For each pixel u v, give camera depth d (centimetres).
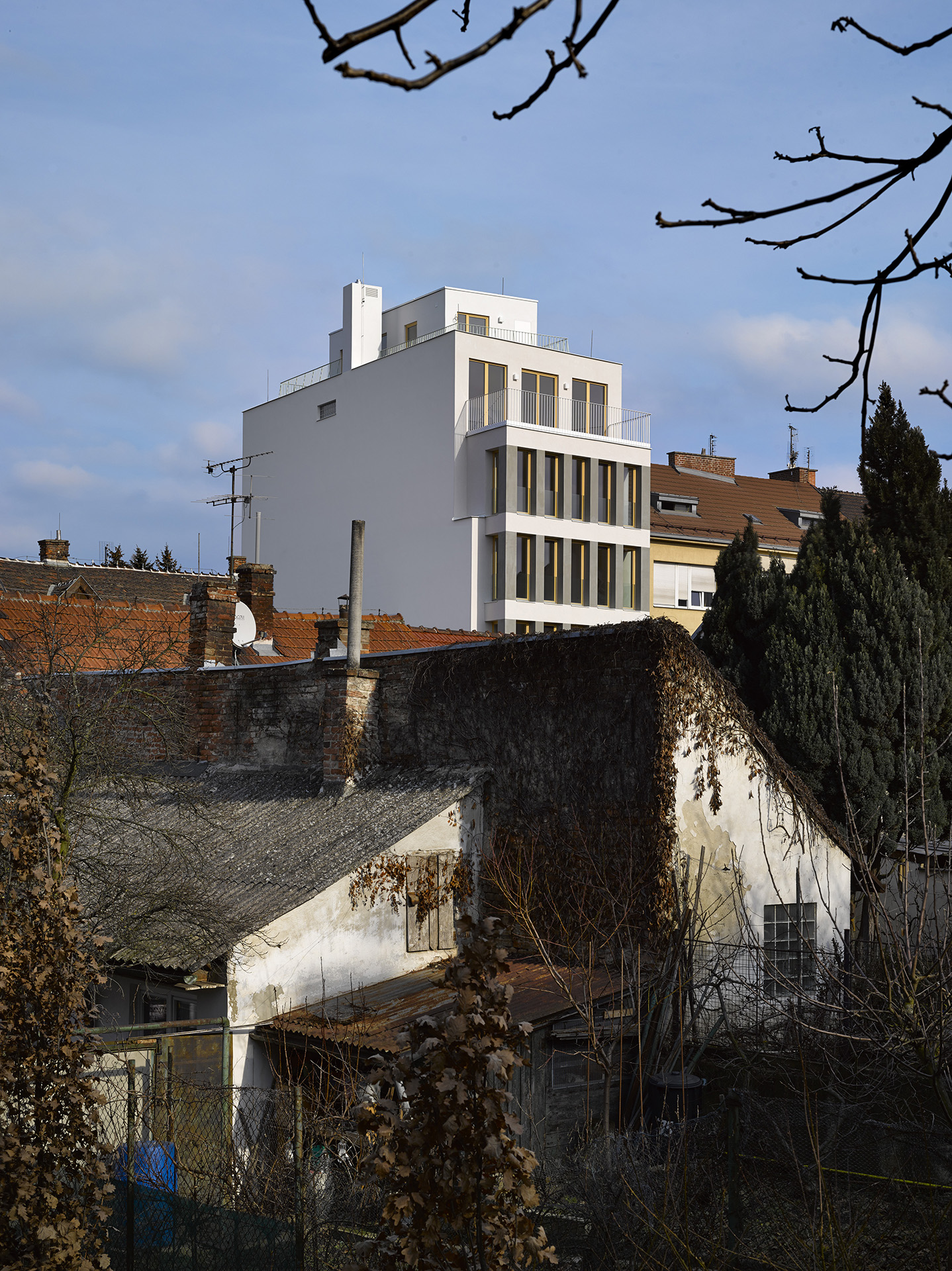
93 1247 816
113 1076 1261
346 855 1505
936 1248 774
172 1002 1495
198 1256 936
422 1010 1342
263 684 1933
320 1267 869
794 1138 919
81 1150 771
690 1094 1181
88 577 3966
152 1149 1083
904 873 876
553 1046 1249
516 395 4778
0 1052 743
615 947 1355
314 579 5259
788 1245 816
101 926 1457
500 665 1564
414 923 1521
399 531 4862
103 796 1942
